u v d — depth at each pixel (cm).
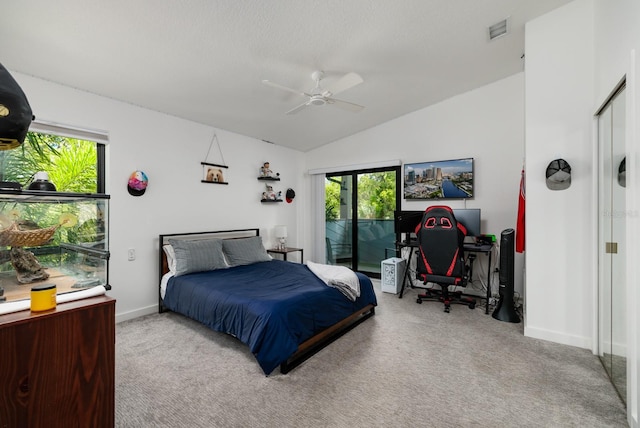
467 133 397
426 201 432
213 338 266
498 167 377
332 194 540
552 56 255
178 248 321
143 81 275
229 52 245
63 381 100
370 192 497
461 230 333
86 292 113
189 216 371
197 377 204
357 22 230
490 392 186
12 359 90
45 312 97
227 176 418
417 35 258
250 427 157
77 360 103
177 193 359
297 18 215
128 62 243
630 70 156
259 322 209
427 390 188
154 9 189
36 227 121
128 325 295
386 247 483
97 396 108
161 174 343
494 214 381
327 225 548
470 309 344
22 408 92
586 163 243
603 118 226
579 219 246
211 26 211
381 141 471
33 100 255
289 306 220
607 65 209
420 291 423
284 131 445
